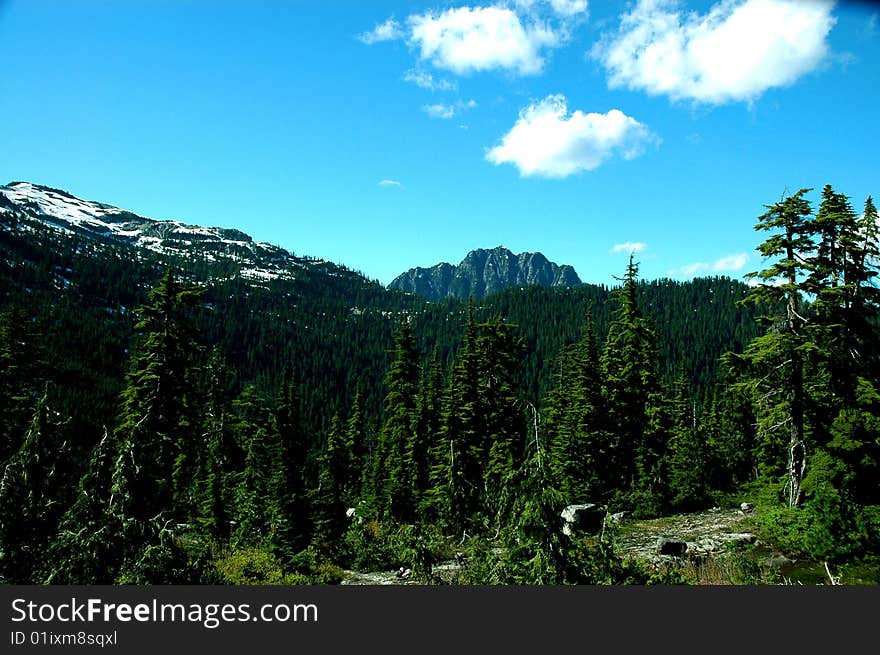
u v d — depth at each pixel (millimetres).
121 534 9062
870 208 19844
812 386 20656
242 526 21734
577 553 9438
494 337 32750
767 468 23562
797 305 20234
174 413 22875
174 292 23094
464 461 30406
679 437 34406
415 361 39469
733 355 21203
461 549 20562
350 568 21469
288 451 33812
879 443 17156
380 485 37938
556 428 34562
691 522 24312
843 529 12367
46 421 10203
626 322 34406
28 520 9469
